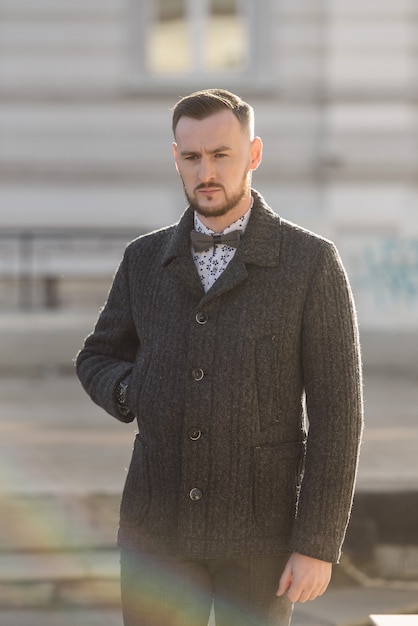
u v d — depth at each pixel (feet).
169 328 10.59
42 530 21.76
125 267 11.27
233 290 10.39
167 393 10.47
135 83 57.67
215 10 58.75
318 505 10.13
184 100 10.34
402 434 29.84
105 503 22.08
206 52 58.85
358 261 44.55
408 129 57.26
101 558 21.56
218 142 10.12
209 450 10.28
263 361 10.26
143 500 10.64
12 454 26.81
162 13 58.65
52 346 43.55
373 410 34.42
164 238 11.07
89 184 57.36
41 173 57.11
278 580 10.50
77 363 11.68
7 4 57.16
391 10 57.21
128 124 57.72
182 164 10.35
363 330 44.50
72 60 57.57
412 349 44.34
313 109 57.98
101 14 57.72
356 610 20.34
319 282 10.36
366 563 22.13
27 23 57.21
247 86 57.93
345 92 57.36
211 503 10.29
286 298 10.32
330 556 10.13
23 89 57.21
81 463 25.67
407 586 21.95
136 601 10.69
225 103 10.20
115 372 11.12
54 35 57.41
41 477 23.89
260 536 10.34
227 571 10.50
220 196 10.27
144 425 10.64
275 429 10.36
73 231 56.85
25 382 41.01
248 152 10.42
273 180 57.62
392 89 57.26
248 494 10.31
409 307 44.42
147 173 57.62
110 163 57.47
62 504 21.94
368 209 56.85
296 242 10.52
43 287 52.06
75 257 55.01
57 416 33.01
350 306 10.52
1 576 21.04
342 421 10.21
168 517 10.53
